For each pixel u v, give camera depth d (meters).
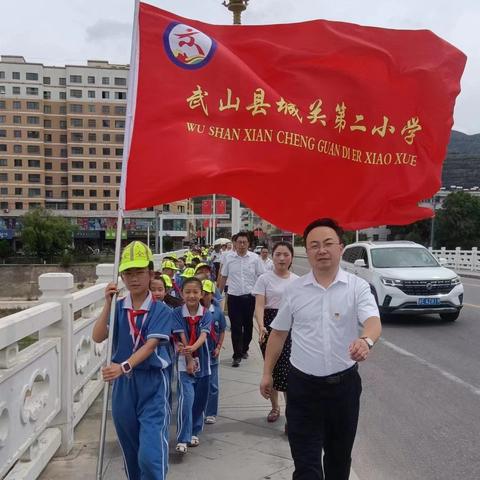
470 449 5.09
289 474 4.30
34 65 98.25
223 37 4.67
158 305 3.68
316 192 4.61
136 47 4.22
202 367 5.07
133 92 4.21
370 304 3.23
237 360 8.23
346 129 4.70
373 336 3.04
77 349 5.14
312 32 4.71
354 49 4.67
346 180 4.68
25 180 98.06
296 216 4.61
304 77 4.67
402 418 5.97
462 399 6.65
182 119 4.30
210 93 4.39
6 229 96.88
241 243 8.34
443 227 70.50
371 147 4.73
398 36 4.78
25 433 3.71
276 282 5.71
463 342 10.27
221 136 4.39
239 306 8.33
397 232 77.88
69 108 99.12
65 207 99.94
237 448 4.87
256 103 4.45
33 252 78.69
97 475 3.62
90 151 99.81
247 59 4.69
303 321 3.30
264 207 4.53
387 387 7.22
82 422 5.42
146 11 4.30
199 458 4.64
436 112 4.83
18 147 97.81
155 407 3.58
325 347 3.22
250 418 5.73
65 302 4.55
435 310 12.27
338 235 3.31
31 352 3.84
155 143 4.19
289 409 3.34
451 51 4.91
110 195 100.31
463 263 33.00
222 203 31.62
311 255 3.29
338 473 3.40
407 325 12.31
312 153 4.60
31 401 3.88
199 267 7.48
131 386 3.62
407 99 4.78
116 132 100.50
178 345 4.95
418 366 8.39
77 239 99.06
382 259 13.59
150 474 3.40
